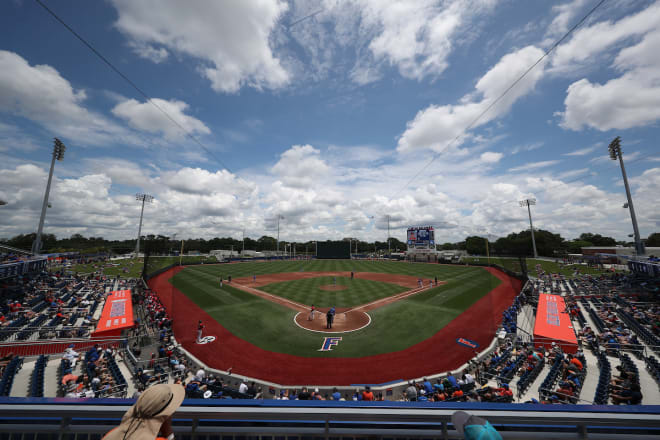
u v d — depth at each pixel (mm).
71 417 2082
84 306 25156
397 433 2127
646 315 20594
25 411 2061
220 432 2189
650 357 13727
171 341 17844
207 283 39250
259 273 51375
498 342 17531
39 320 21031
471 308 25594
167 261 63438
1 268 23312
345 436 2158
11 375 13109
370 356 16141
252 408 2158
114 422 2109
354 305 27172
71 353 14836
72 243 102562
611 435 2033
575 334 17141
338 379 13875
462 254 87688
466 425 1467
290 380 13789
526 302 26406
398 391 12633
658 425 1987
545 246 73188
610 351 15461
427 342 17938
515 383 12719
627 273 37281
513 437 2061
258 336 19125
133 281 38344
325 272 53250
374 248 137250
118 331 18375
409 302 28031
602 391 11062
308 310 25516
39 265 30062
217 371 14469
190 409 2170
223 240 130500
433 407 2139
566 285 34656
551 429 2082
